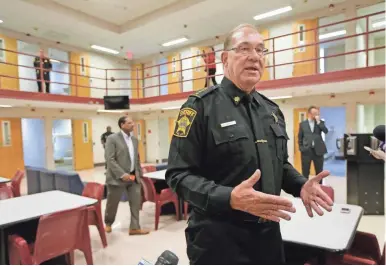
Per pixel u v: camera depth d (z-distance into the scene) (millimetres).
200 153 988
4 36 8375
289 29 8328
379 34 9570
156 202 3668
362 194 4012
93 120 10695
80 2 7543
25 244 1986
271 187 979
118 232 3539
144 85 12539
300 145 4965
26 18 7766
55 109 9305
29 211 2254
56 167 10250
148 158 11477
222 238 965
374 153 1880
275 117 1151
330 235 1554
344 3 7348
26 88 9883
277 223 1081
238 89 1055
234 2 7113
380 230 3320
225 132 967
